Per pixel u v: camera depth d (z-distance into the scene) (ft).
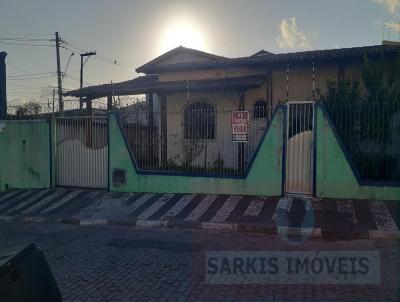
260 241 22.56
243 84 43.27
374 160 27.45
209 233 24.86
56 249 22.95
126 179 34.91
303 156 28.78
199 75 52.29
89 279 17.66
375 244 20.98
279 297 14.71
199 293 15.44
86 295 15.90
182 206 29.78
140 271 18.29
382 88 30.35
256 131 31.17
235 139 31.45
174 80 53.93
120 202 32.53
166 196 32.48
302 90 43.52
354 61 41.09
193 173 32.17
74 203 33.96
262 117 33.14
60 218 30.55
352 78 38.29
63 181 38.96
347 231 22.58
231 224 25.36
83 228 28.14
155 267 18.72
